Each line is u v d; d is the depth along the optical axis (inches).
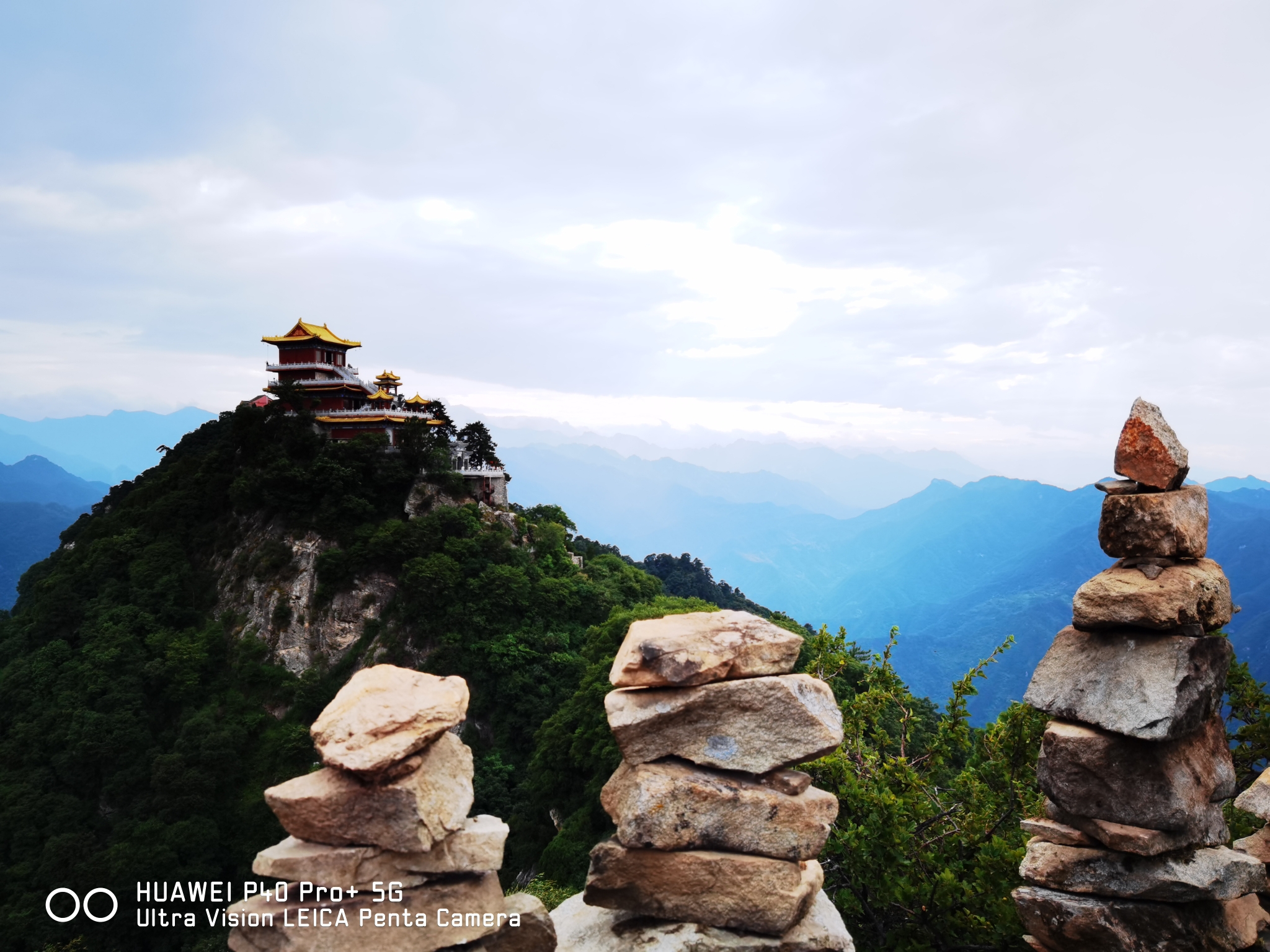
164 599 2536.9
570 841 1296.8
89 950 1673.2
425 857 233.6
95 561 2642.7
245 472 2743.6
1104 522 295.0
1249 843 326.3
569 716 1605.6
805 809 259.6
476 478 3038.9
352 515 2694.4
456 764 252.2
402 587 2551.7
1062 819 298.2
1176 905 280.7
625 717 272.2
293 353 3014.3
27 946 1674.5
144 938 1740.9
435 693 248.2
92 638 2368.4
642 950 259.1
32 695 2230.6
